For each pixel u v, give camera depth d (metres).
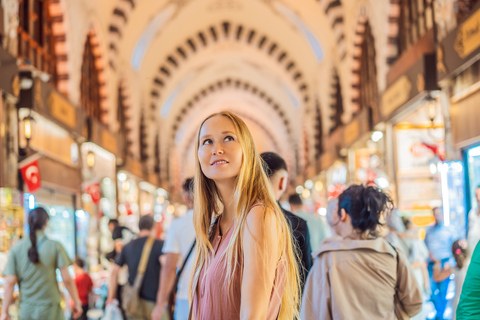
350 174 15.71
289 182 32.72
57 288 4.70
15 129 8.26
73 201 12.18
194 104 31.39
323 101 20.55
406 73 9.66
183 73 26.56
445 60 8.00
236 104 37.22
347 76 15.76
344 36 16.03
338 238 2.91
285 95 30.16
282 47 23.52
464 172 8.23
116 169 16.70
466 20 7.02
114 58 16.14
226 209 1.75
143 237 5.23
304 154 27.14
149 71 22.84
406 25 11.05
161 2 18.70
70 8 11.77
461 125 8.01
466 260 4.92
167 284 4.53
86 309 7.75
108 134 14.60
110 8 15.73
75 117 11.33
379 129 11.96
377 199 2.77
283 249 1.68
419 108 10.23
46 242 4.63
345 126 15.41
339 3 15.98
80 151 12.47
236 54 26.94
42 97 8.93
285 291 1.69
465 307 2.15
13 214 7.99
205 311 1.63
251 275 1.53
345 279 2.68
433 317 6.64
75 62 12.15
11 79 7.57
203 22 22.12
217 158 1.68
